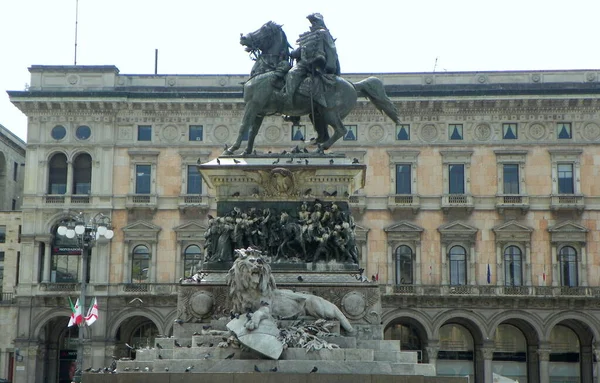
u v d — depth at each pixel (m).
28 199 71.25
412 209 70.38
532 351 70.25
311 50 19.59
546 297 68.38
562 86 71.44
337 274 18.14
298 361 15.55
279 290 17.27
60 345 71.62
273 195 18.84
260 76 19.53
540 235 70.06
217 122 72.00
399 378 15.27
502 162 70.88
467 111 71.50
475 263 69.69
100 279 70.00
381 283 69.50
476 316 68.81
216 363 15.59
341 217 18.70
